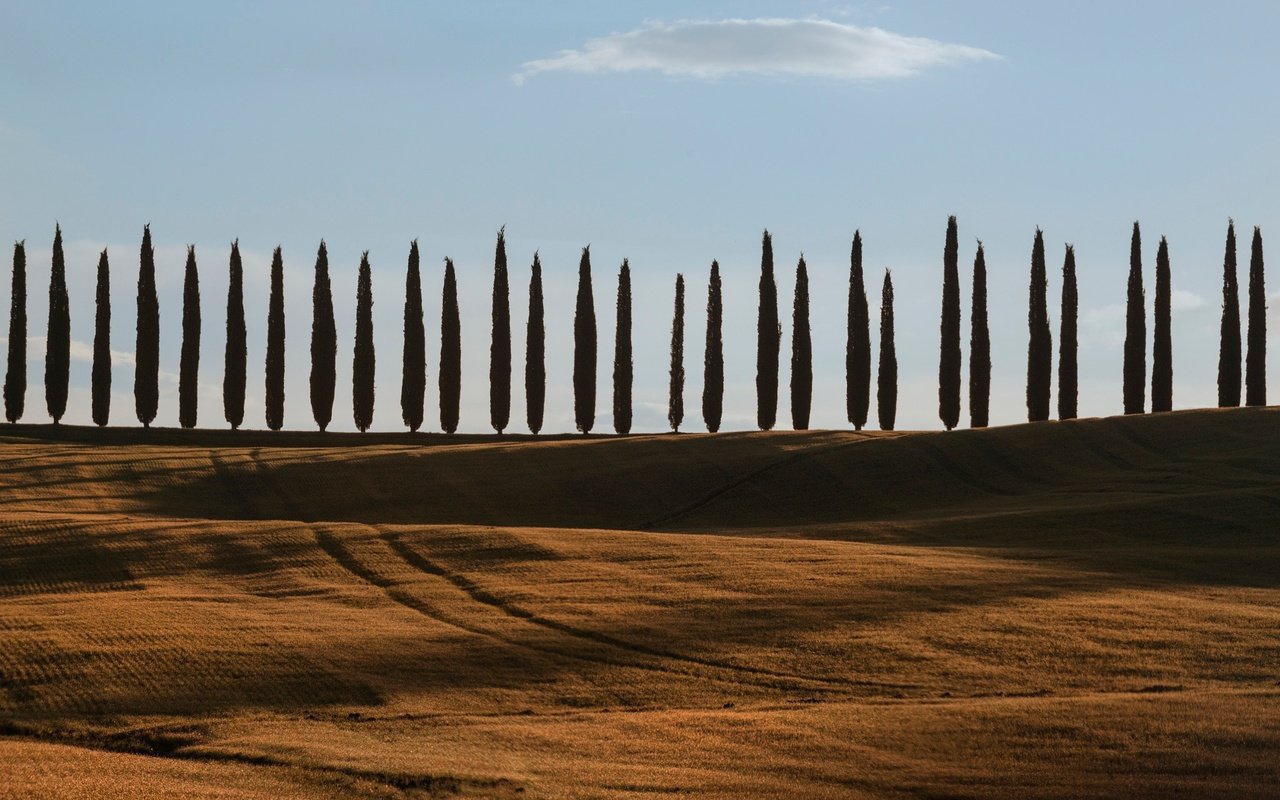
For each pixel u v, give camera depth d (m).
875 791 52.38
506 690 69.44
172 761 56.78
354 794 51.62
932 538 129.12
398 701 67.31
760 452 185.00
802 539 124.19
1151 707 63.25
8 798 50.06
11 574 105.62
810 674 72.25
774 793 51.97
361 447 194.25
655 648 78.12
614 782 53.16
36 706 66.44
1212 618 83.88
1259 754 56.12
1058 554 112.69
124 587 100.75
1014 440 188.75
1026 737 58.88
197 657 75.06
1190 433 188.88
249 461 175.75
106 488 156.75
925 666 73.31
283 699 67.62
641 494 164.88
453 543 116.00
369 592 97.19
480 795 51.41
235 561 110.38
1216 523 130.62
